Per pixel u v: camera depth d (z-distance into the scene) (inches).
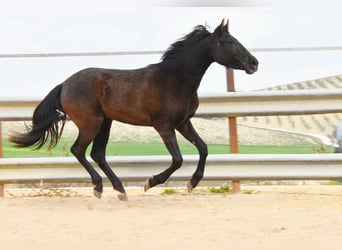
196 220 411.8
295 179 516.4
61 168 530.0
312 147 732.0
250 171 521.3
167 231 384.8
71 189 578.9
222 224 400.2
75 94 494.0
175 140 483.8
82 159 499.8
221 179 523.2
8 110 531.5
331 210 441.1
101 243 356.2
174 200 488.7
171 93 481.1
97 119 494.9
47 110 505.7
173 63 481.1
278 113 522.0
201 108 526.3
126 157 524.7
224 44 484.1
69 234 380.8
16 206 474.3
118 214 438.0
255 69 486.0
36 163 527.2
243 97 521.3
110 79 492.1
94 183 500.4
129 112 487.5
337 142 679.7
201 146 499.2
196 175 501.4
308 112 520.1
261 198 494.0
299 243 350.3
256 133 847.1
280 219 411.8
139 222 410.3
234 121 529.0
